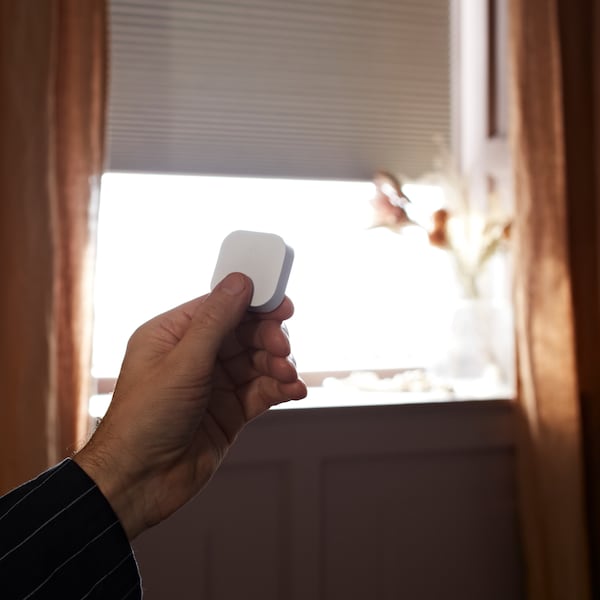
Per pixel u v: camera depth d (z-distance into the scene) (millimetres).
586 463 1780
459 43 2023
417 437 1696
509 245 1826
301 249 1942
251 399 728
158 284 1824
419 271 2027
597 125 1727
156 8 1770
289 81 1871
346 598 1667
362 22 1925
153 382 591
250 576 1603
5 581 416
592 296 1780
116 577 458
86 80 1416
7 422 1286
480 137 1993
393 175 1931
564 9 1764
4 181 1299
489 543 1768
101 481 560
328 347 1969
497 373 1859
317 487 1632
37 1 1326
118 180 1795
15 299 1295
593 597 1763
